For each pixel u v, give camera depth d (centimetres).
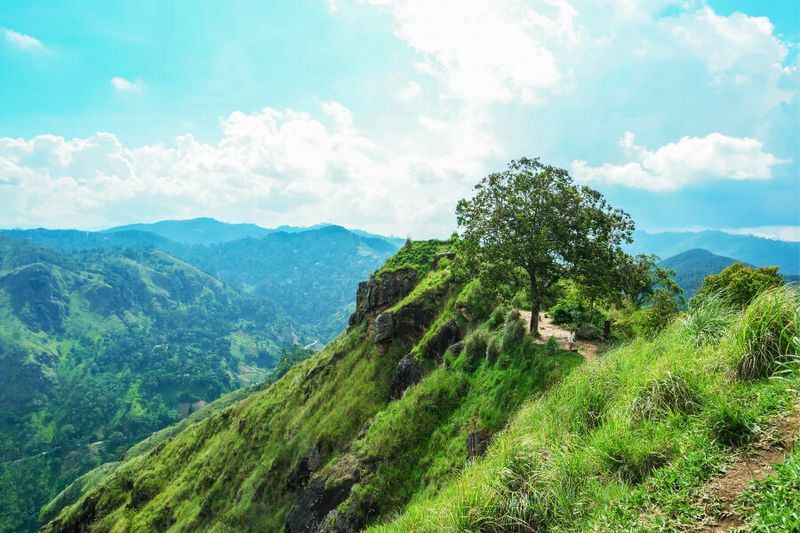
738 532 464
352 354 4622
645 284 2617
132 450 10988
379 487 2372
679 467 613
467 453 2083
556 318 2917
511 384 2230
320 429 3700
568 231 2456
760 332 756
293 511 2831
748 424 618
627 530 548
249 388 13338
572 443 818
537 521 706
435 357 3394
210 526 4103
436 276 4328
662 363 870
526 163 2611
